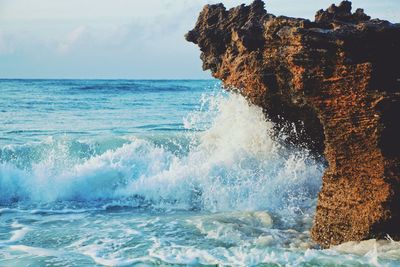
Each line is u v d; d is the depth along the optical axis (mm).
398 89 6891
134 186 11031
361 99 6836
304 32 7043
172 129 21703
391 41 7023
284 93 8562
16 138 18203
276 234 8055
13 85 63688
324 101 7137
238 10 9742
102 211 10016
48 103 34156
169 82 97938
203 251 7160
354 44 6863
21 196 10930
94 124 23297
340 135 7117
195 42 10273
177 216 9445
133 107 32906
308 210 9461
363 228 6965
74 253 7215
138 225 8750
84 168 11461
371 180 6957
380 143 6816
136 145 12992
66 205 10492
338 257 6613
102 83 77000
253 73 8656
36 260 6898
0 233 8312
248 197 10203
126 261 6832
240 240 7758
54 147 13609
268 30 8164
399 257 6500
